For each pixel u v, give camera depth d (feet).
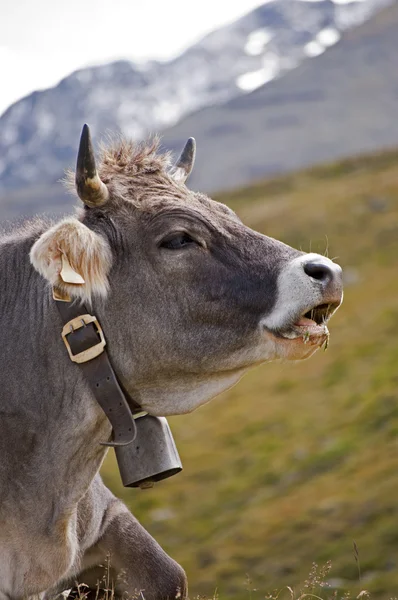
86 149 23.44
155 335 23.68
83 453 23.90
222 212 24.85
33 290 24.43
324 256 23.97
